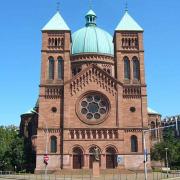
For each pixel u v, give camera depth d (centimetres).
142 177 7181
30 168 9500
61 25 9206
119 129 8431
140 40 9125
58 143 8350
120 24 9275
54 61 8938
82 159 8269
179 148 10906
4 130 12812
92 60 10494
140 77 8844
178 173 8881
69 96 8619
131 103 8638
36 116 10131
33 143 9856
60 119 8506
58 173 7962
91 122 8462
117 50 9025
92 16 11494
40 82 8706
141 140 8394
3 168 9944
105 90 8694
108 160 8312
